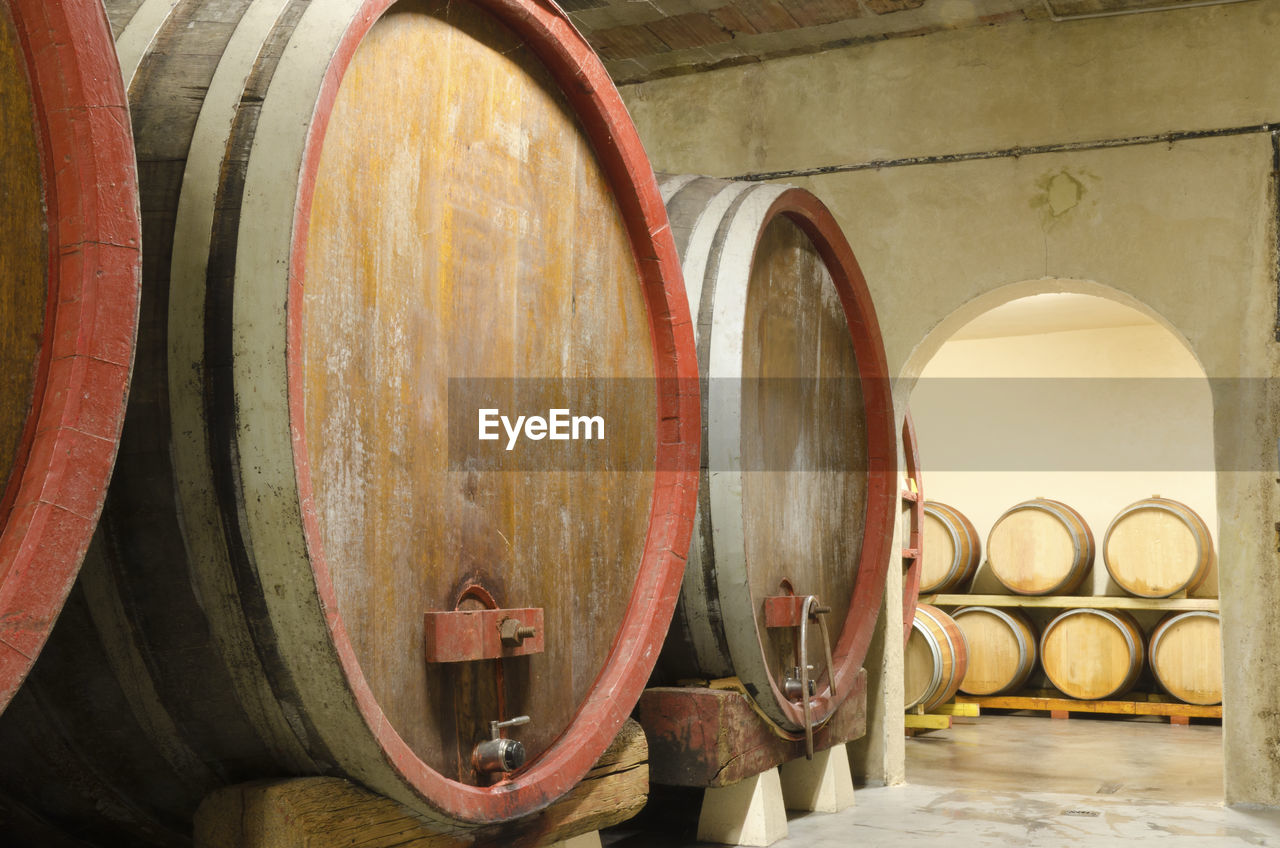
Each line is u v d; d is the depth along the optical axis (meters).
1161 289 5.60
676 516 3.31
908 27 6.07
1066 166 5.81
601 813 3.12
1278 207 5.46
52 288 1.50
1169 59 5.68
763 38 6.23
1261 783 5.27
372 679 2.27
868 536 5.33
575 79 2.97
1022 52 5.93
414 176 2.44
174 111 2.08
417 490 2.42
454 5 2.60
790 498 4.55
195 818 2.18
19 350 1.47
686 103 6.63
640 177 3.23
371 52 2.33
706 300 3.99
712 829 4.35
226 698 2.12
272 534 1.95
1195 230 5.57
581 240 3.05
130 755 2.21
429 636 2.43
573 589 2.96
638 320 3.30
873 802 5.28
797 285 4.73
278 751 2.21
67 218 1.50
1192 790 5.79
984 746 7.56
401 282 2.39
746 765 4.06
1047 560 9.56
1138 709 9.10
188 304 1.96
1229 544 5.41
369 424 2.28
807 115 6.34
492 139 2.71
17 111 1.49
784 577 4.44
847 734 5.09
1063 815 5.01
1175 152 5.63
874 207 6.16
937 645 7.94
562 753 2.81
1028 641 9.53
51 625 1.45
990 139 5.95
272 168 1.98
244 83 2.07
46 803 2.24
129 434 2.00
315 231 2.15
